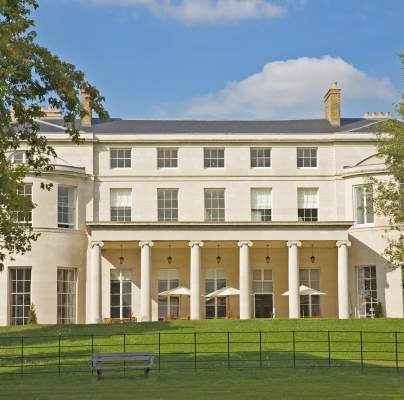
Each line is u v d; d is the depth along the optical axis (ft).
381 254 202.08
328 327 157.38
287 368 118.32
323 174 214.07
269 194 214.69
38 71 98.89
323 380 105.19
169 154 215.51
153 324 162.50
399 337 148.66
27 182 196.44
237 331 152.46
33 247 193.77
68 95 99.66
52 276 194.90
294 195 213.46
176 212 213.25
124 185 211.82
